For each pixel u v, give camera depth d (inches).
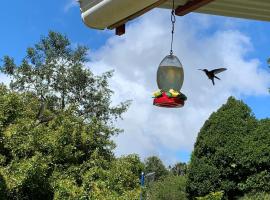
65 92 988.6
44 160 457.7
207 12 183.3
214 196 797.2
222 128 965.2
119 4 155.3
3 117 459.8
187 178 1014.4
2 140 455.2
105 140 536.7
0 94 482.0
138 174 533.0
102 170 497.0
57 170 477.7
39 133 470.0
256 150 927.0
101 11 164.1
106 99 1005.2
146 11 161.3
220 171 956.0
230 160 948.6
